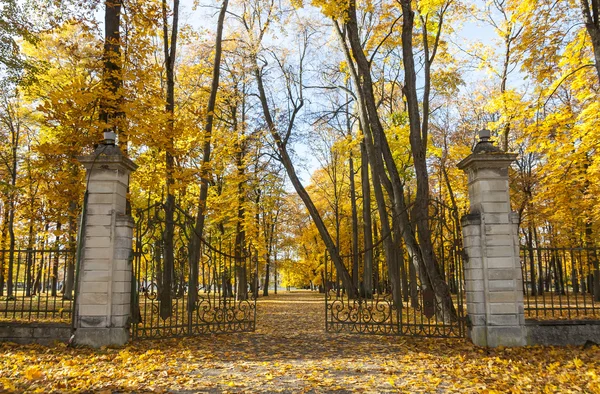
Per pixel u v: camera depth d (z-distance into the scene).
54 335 8.56
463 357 7.64
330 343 9.33
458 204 23.23
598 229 20.34
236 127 22.58
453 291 19.38
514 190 22.97
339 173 36.59
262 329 11.69
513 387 5.59
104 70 11.52
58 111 10.34
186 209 18.27
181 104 16.67
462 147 20.41
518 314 8.62
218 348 8.72
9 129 22.53
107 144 9.13
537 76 12.61
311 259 41.28
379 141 14.46
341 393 5.53
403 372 6.69
